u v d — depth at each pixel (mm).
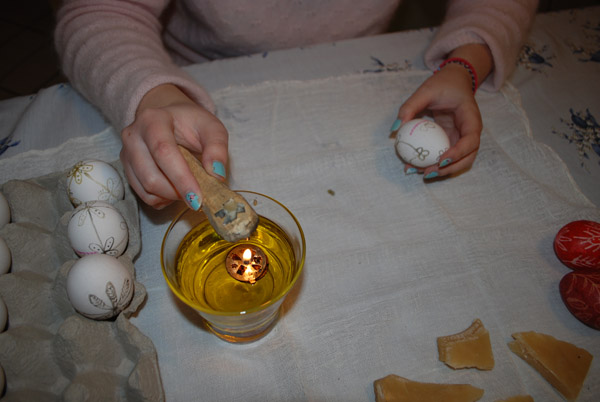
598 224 385
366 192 457
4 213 394
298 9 680
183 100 448
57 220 427
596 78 577
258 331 350
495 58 533
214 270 372
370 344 355
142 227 427
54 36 575
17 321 350
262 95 544
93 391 310
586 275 359
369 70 579
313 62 589
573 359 338
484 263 399
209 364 346
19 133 500
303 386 333
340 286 387
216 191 322
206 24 688
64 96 544
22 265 384
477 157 483
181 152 357
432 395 324
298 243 330
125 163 399
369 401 330
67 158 476
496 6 568
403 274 395
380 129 513
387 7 719
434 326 365
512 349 350
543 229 423
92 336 332
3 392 315
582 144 503
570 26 654
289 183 462
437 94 494
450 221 428
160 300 379
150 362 326
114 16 542
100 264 334
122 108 459
